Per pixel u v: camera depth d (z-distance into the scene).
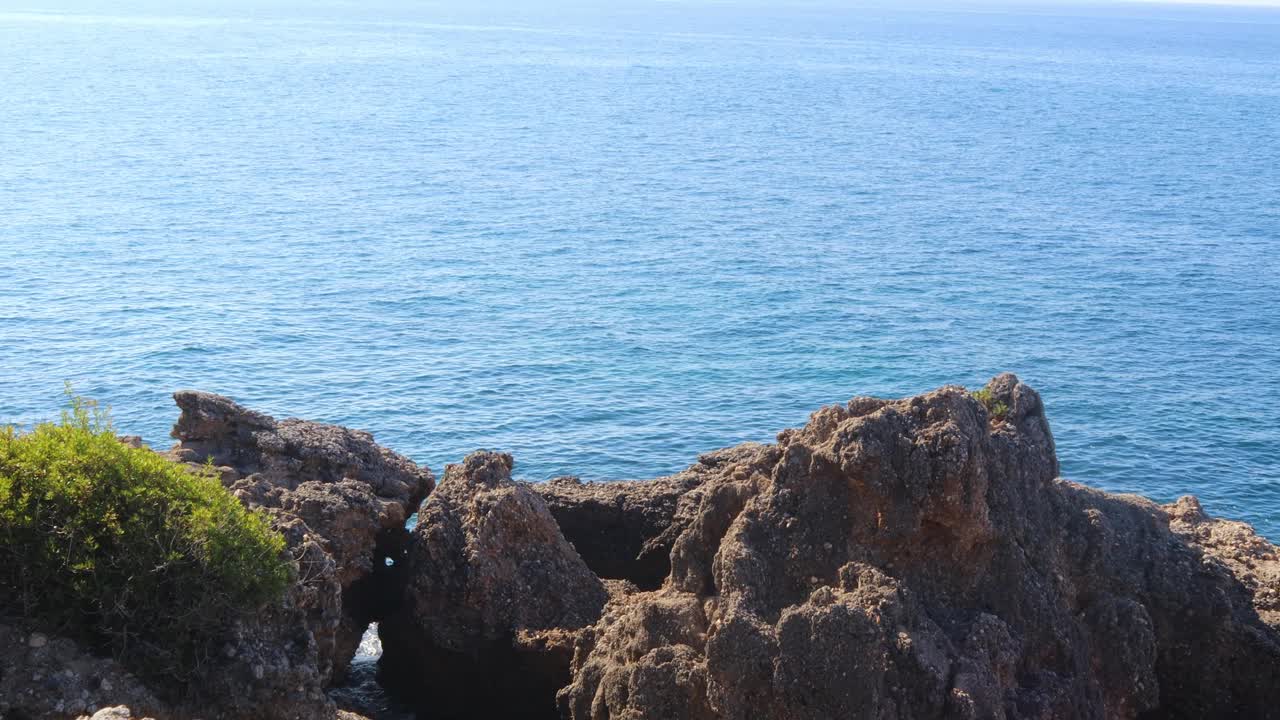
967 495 26.66
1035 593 27.28
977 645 25.77
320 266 111.44
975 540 27.08
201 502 24.34
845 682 24.11
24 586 22.25
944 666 24.80
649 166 190.12
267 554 24.39
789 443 28.45
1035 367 83.56
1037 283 111.06
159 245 117.94
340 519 30.66
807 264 117.00
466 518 31.89
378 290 102.06
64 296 95.06
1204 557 30.55
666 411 72.12
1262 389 80.12
